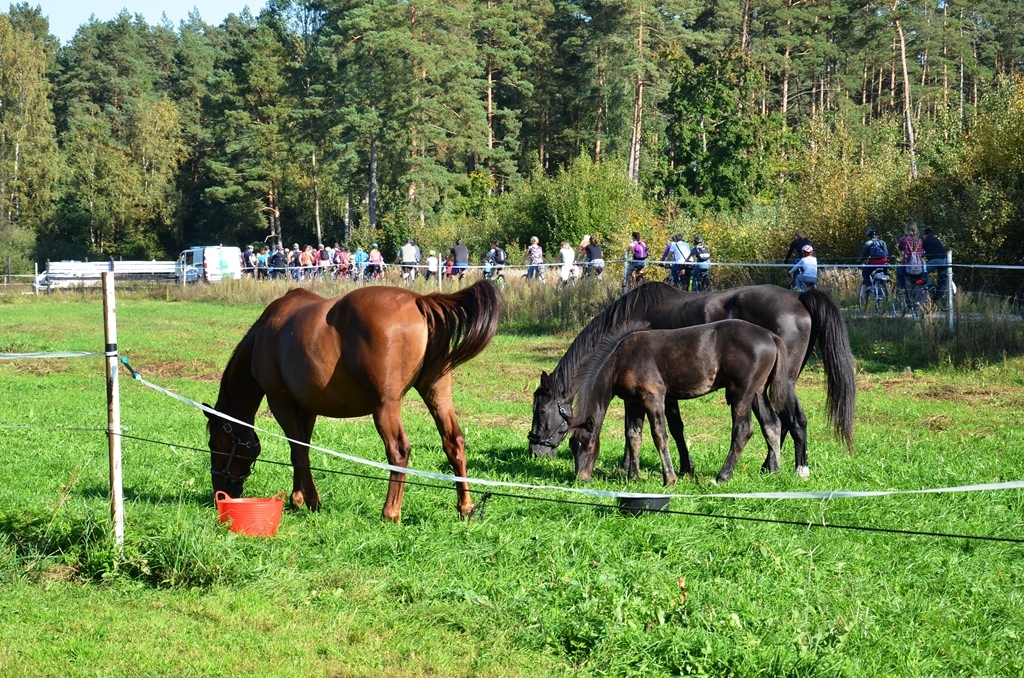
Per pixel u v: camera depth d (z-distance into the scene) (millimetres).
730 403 9180
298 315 7816
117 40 101625
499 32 68688
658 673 5051
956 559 6664
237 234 78875
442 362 7586
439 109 58719
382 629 5617
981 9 77312
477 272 30641
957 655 5297
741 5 65000
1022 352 16469
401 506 7844
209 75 93812
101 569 6340
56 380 17016
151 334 25047
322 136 69125
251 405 8484
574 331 23266
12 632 5488
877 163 28359
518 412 13828
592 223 37375
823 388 15859
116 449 6699
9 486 8820
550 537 7031
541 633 5488
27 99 72500
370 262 33156
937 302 18875
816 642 5289
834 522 7633
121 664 5121
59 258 70625
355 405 7746
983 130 24109
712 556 6680
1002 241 22078
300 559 6727
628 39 62969
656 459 10523
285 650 5328
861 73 72375
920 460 9906
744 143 44781
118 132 89812
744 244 28391
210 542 6559
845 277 22234
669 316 10812
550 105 73375
